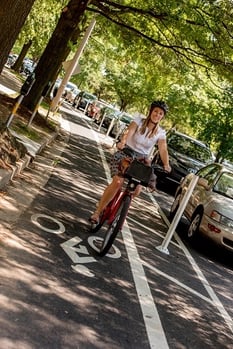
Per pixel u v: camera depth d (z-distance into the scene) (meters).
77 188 10.37
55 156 13.51
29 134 13.65
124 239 8.19
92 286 5.50
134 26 19.19
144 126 6.50
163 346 4.78
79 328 4.42
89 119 38.75
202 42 15.96
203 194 10.41
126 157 6.58
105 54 31.27
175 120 36.38
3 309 4.18
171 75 20.25
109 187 6.77
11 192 7.77
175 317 5.67
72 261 5.96
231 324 6.20
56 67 17.86
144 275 6.68
